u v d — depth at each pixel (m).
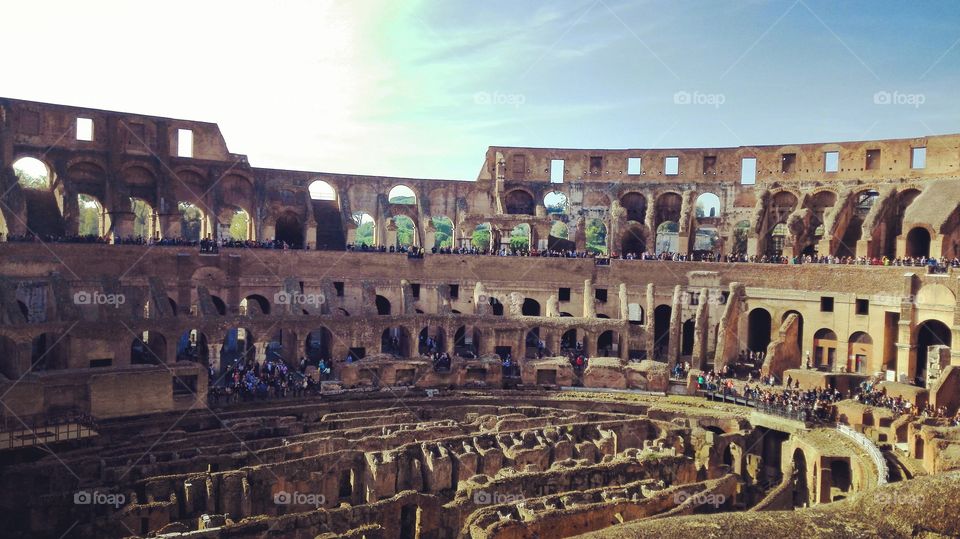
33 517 33.78
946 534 16.80
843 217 71.88
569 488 38.34
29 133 63.84
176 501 34.56
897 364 60.62
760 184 80.69
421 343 70.00
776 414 51.06
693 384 58.69
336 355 60.50
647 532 16.08
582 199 85.19
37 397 43.56
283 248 69.12
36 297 55.53
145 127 69.62
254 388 52.56
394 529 34.16
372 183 80.94
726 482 37.91
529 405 55.81
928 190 68.69
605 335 74.75
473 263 74.38
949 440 41.47
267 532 31.00
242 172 74.06
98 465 37.69
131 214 66.94
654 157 84.00
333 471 40.06
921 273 60.19
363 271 71.62
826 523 16.70
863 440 45.62
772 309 68.94
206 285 65.12
